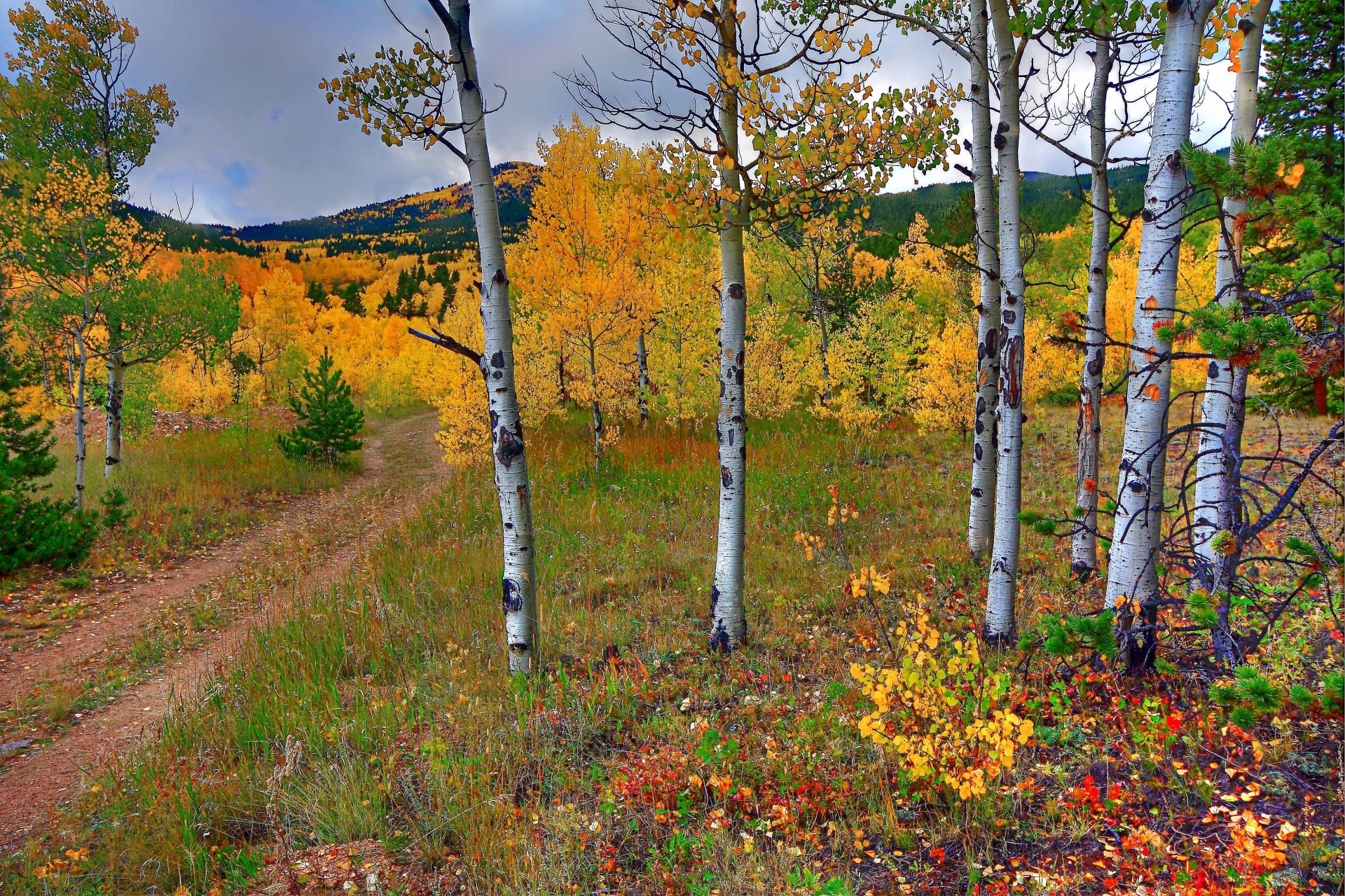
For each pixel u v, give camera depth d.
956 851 3.41
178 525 13.78
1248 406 3.76
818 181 5.68
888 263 26.78
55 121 16.03
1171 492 8.31
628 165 17.62
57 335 15.18
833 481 12.55
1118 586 4.47
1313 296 2.63
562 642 6.86
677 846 3.66
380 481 20.03
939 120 5.41
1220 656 3.51
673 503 12.50
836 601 7.21
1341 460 2.80
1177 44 4.02
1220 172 2.78
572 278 14.72
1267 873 2.79
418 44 5.46
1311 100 7.86
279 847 4.09
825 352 17.47
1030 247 6.92
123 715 6.86
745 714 5.02
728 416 6.26
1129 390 4.44
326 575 10.96
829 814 3.86
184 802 4.70
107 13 15.95
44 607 9.77
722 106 5.86
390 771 4.71
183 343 16.47
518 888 3.46
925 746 3.67
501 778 4.49
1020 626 5.89
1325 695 2.23
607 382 15.48
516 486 5.99
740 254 6.17
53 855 4.47
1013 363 5.48
